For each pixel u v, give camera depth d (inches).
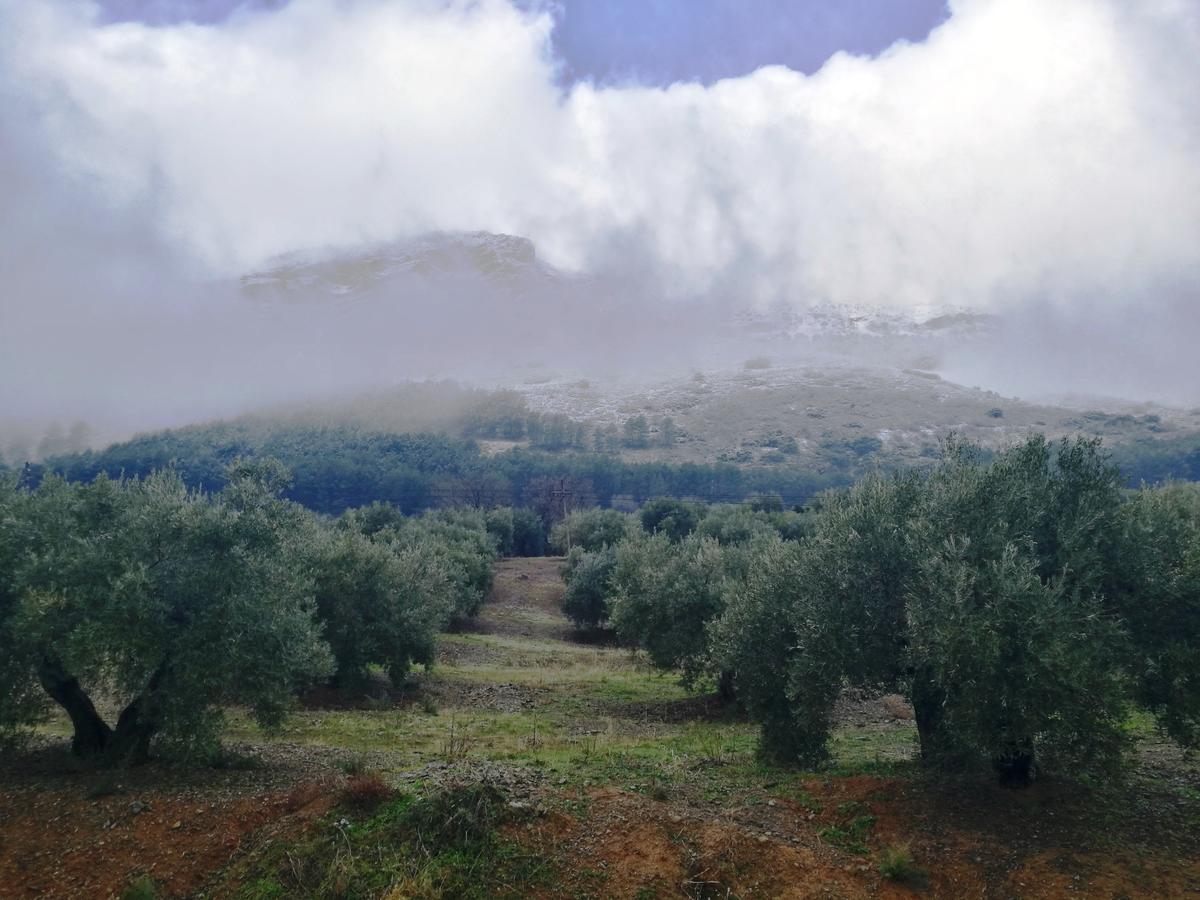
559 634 2139.5
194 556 600.7
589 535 3088.1
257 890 436.5
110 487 630.5
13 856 466.0
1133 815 495.8
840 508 637.3
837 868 457.7
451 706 1090.7
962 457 592.7
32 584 554.9
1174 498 757.9
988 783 536.1
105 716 803.4
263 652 595.8
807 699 572.7
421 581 1269.7
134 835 485.1
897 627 551.2
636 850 464.1
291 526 679.1
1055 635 440.5
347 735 802.8
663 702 1140.5
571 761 643.5
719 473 5994.1
